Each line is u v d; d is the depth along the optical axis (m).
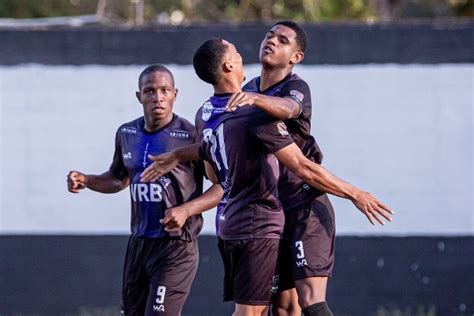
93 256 43.66
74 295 43.66
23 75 43.62
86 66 43.53
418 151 42.56
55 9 85.38
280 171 27.17
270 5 87.00
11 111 43.66
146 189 28.95
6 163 43.62
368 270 42.81
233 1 88.50
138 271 29.34
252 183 25.25
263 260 25.34
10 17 83.31
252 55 42.91
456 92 42.47
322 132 42.78
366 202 25.33
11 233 43.69
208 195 28.00
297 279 27.02
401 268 42.66
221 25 43.12
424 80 42.50
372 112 42.59
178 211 27.59
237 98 23.12
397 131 42.56
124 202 43.66
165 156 27.39
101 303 43.62
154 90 29.14
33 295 43.78
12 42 43.66
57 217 43.66
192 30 43.28
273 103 23.67
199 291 43.25
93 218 43.66
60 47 43.53
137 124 29.78
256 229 25.30
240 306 25.58
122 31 43.41
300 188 27.17
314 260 26.88
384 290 42.75
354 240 42.81
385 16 74.31
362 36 42.66
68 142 43.53
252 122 24.75
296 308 28.36
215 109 25.38
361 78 42.66
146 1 87.00
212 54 25.22
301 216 27.12
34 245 43.69
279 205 25.67
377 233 42.69
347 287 42.81
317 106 42.75
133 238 29.44
